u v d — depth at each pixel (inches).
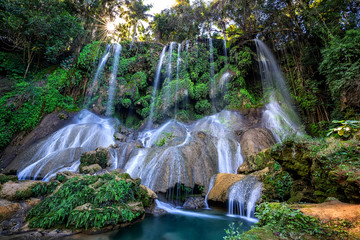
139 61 735.1
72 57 706.2
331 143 173.2
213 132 506.6
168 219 236.8
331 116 459.2
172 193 311.1
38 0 562.9
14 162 391.2
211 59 702.5
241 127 507.2
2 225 177.6
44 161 365.1
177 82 652.1
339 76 385.7
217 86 636.1
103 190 214.2
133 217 210.5
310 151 184.5
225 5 679.7
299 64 616.1
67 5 756.6
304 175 190.4
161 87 728.3
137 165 351.3
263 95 632.4
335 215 118.3
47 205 201.9
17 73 611.2
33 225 183.0
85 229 179.8
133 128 641.0
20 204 207.6
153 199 279.4
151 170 330.0
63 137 455.2
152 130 593.6
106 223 187.6
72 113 581.0
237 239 109.6
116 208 204.8
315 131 491.5
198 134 450.3
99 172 319.9
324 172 162.2
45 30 566.3
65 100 617.3
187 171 327.0
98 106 646.5
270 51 700.7
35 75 630.5
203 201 304.2
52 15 591.5
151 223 221.6
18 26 537.6
